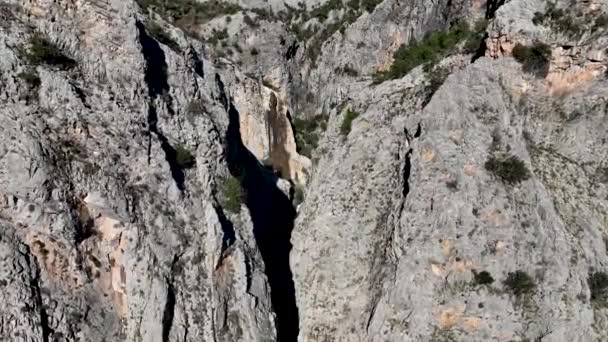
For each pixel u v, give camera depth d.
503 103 60.03
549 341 53.22
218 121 68.88
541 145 60.97
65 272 51.50
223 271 58.28
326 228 63.94
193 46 80.88
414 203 58.00
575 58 60.56
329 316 61.00
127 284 53.69
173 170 58.88
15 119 51.44
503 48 62.25
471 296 54.44
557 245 55.28
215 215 57.78
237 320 57.56
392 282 57.69
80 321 51.28
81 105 54.44
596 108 60.06
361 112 68.12
